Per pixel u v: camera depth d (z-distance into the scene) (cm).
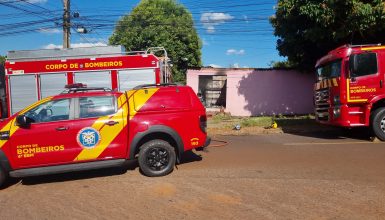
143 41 3284
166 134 789
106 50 1353
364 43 1614
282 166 824
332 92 1182
